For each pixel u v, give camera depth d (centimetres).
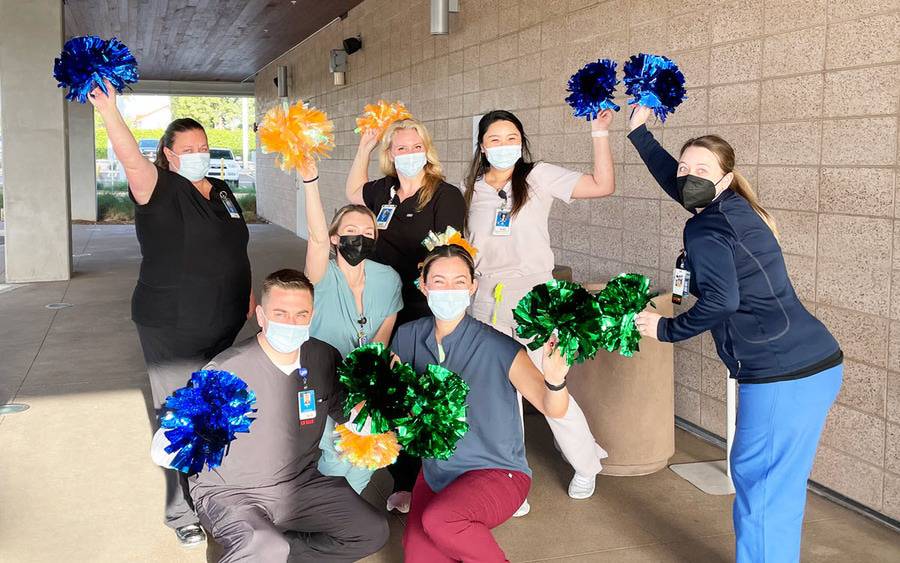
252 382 277
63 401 545
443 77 844
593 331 242
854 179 361
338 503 285
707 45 448
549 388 265
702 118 454
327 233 317
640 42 506
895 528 348
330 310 334
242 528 262
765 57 407
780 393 272
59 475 420
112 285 1044
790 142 394
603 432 406
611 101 361
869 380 359
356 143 1230
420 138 373
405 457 367
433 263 281
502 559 265
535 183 382
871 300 356
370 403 249
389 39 1033
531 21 645
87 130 2086
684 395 483
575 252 592
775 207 405
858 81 356
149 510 378
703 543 339
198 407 223
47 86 1061
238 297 350
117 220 2120
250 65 2083
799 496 278
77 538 350
